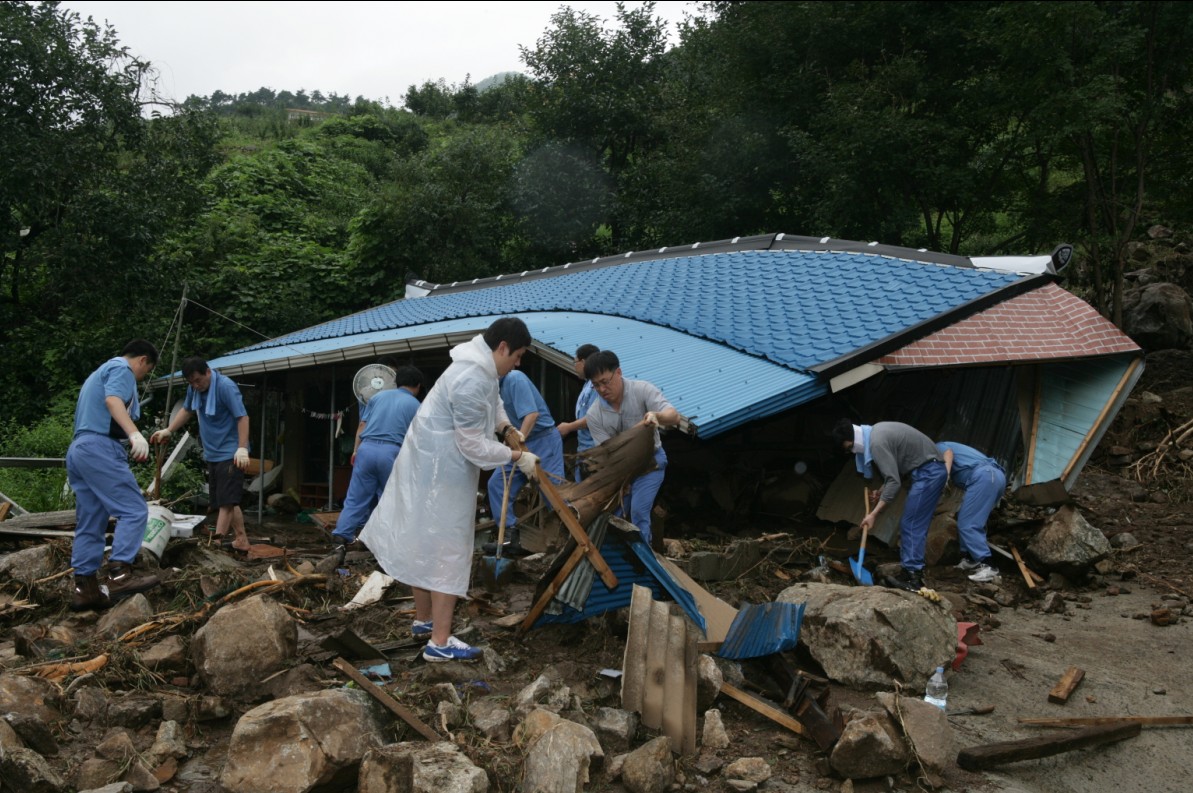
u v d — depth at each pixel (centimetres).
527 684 484
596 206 2195
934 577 759
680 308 1060
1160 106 1445
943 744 438
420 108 4322
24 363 1677
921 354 834
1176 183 1550
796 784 421
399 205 2173
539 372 1098
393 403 774
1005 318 908
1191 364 1428
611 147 2275
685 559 691
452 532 486
